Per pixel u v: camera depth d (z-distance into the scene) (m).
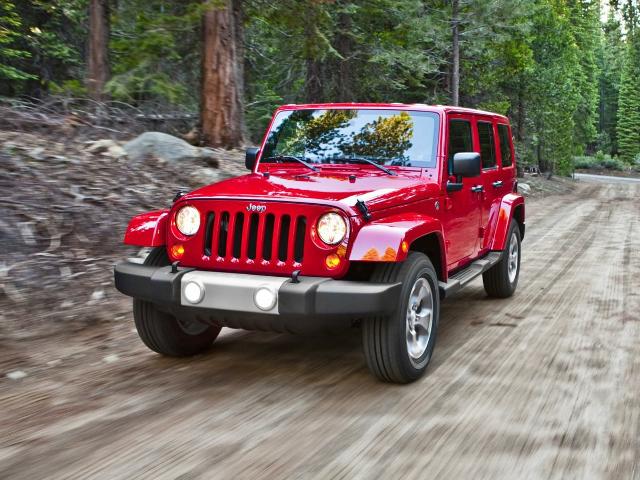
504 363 4.96
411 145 5.45
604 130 96.75
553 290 7.85
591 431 3.65
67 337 5.52
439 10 25.59
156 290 4.39
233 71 13.09
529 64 33.03
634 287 8.00
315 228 4.19
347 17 20.92
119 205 8.41
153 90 13.03
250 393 4.30
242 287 4.14
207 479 3.08
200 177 10.32
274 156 5.74
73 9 18.19
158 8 14.58
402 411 3.97
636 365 4.91
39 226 7.18
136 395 4.24
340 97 21.88
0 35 18.11
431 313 4.72
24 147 9.15
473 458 3.32
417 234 4.39
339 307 4.02
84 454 3.35
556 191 33.69
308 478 3.10
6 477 3.09
